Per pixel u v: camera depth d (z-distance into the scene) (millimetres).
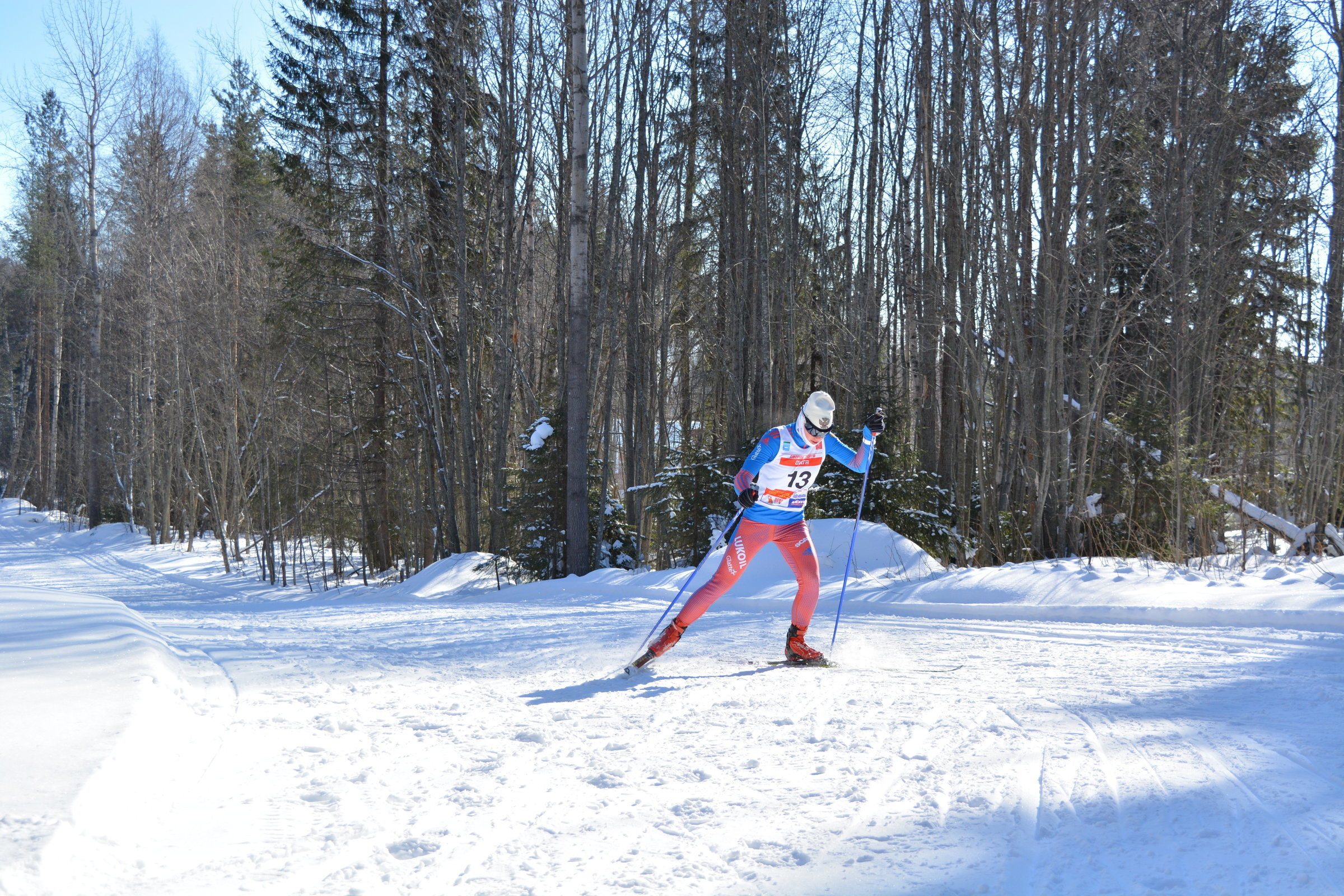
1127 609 7480
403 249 21234
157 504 40625
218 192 30141
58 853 2170
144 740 3291
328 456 24688
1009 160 13133
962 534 14719
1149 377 15891
